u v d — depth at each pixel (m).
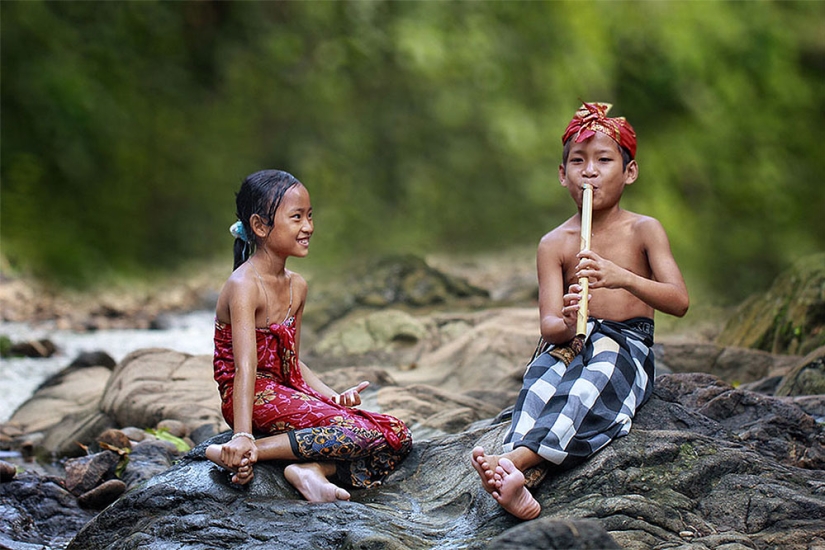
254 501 5.82
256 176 6.45
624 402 6.17
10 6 23.66
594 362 6.21
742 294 17.98
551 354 6.31
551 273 6.51
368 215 26.66
